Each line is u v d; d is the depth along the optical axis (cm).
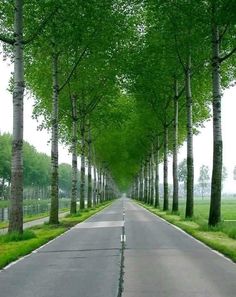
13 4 2108
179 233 2211
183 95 4381
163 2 2428
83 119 5059
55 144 2981
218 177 2380
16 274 1128
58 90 3019
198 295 853
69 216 3884
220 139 2400
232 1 2067
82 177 5131
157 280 1018
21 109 2041
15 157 2033
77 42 2739
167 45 3136
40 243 1797
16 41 2045
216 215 2358
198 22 2380
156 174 6012
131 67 3675
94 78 3953
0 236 2028
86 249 1628
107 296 857
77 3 2130
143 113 5300
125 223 2962
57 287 955
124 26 3067
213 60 2428
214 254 1454
